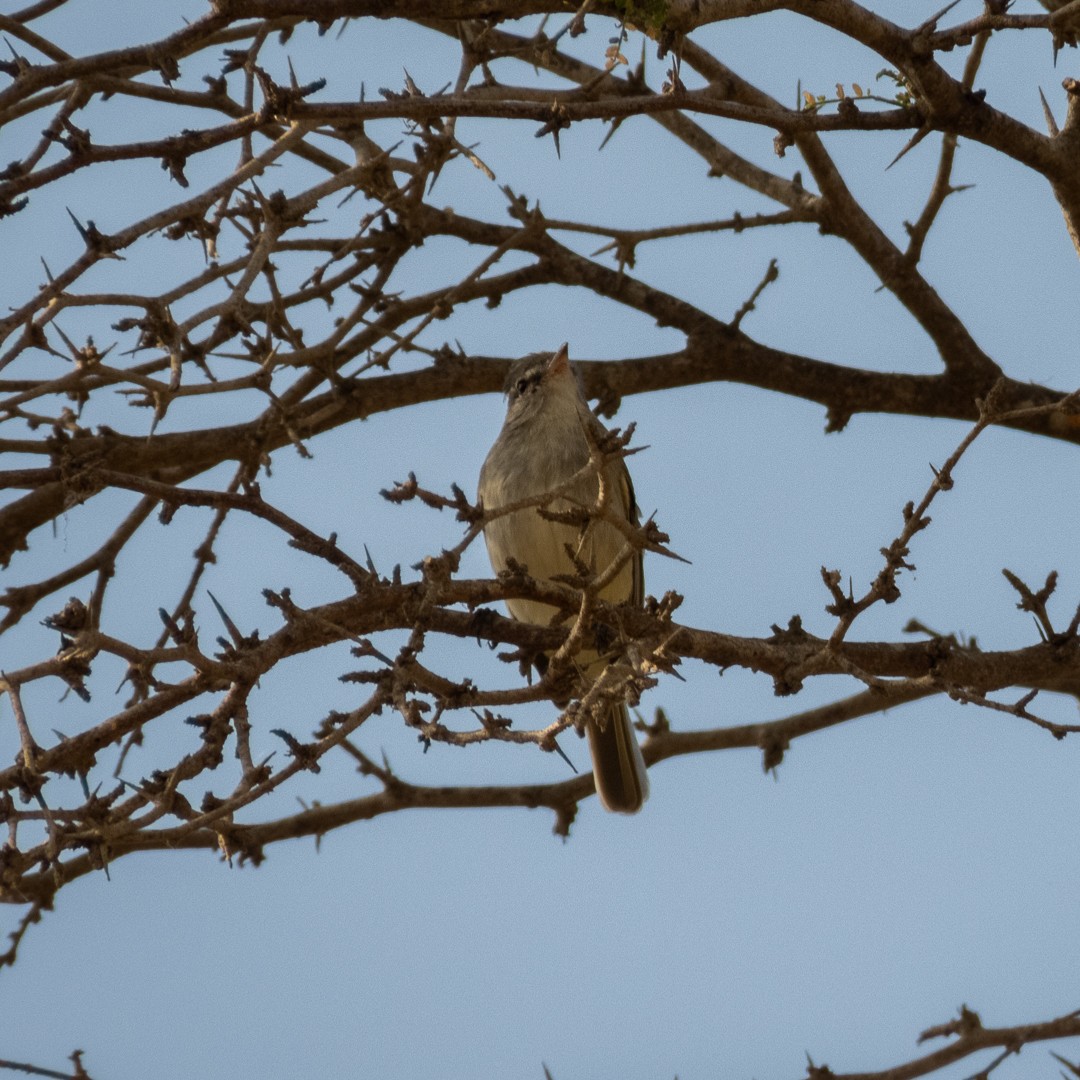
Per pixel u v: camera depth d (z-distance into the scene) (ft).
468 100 35.96
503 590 34.58
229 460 50.37
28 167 36.94
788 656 38.34
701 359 55.21
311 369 52.01
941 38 40.09
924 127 41.86
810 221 53.83
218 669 29.58
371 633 33.24
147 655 28.58
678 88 37.50
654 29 36.63
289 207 38.11
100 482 33.94
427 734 28.96
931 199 52.01
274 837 52.29
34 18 41.83
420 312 53.88
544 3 36.96
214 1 34.17
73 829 29.53
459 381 53.62
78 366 32.58
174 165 35.22
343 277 48.44
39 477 34.35
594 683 30.09
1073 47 41.60
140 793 29.48
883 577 34.24
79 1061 39.14
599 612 35.45
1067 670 42.32
